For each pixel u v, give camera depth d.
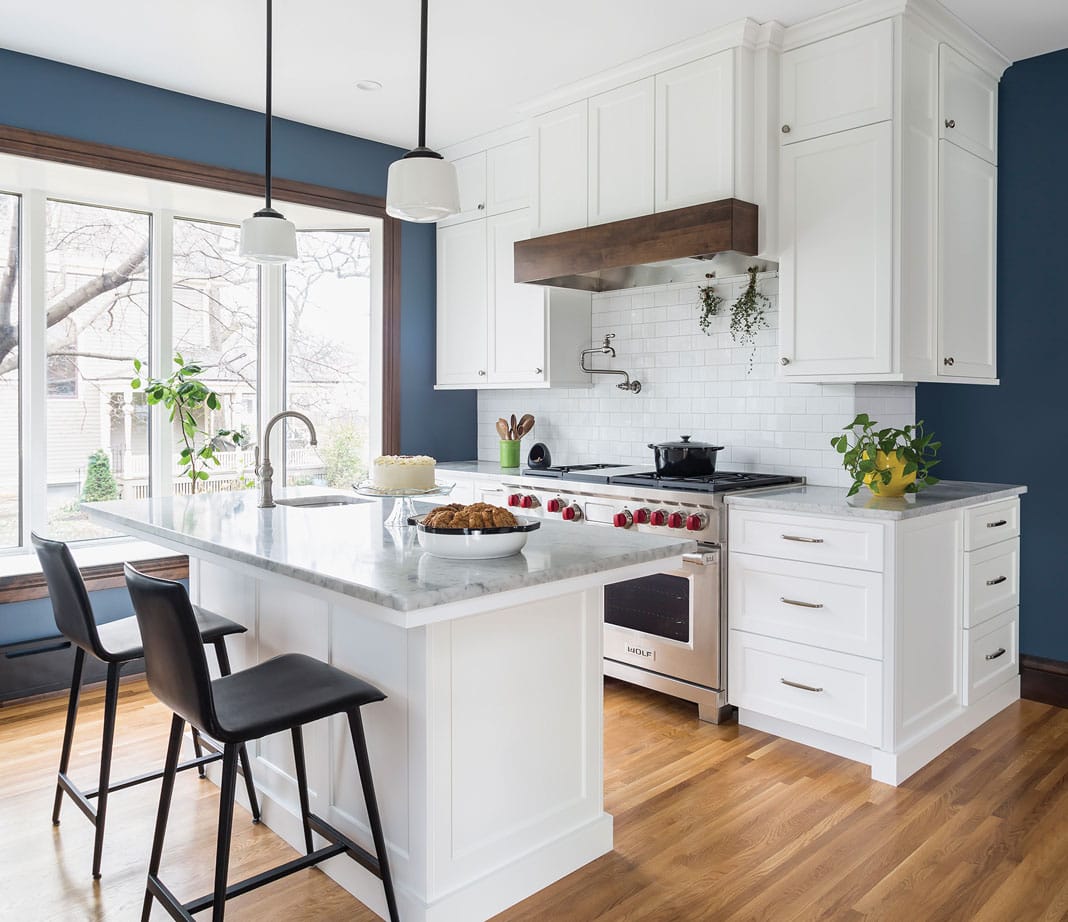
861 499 3.19
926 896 2.22
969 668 3.32
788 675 3.19
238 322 4.68
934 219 3.29
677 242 3.48
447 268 5.00
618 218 3.82
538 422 5.08
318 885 2.32
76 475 4.19
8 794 2.82
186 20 3.28
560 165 4.07
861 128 3.20
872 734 2.94
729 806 2.73
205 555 2.43
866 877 2.32
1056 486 3.62
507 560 2.12
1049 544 3.66
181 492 4.50
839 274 3.28
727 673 3.42
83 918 2.15
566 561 2.10
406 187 2.36
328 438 4.88
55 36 3.41
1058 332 3.58
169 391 4.27
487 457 5.40
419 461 2.79
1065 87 3.52
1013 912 2.15
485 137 4.67
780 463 3.91
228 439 4.63
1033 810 2.70
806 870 2.35
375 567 2.03
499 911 2.16
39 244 4.02
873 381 3.23
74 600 2.34
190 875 2.35
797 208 3.40
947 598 3.20
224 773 1.83
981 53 3.50
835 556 3.02
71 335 4.16
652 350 4.43
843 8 3.19
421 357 5.06
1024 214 3.65
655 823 2.62
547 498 4.05
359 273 4.92
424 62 2.42
